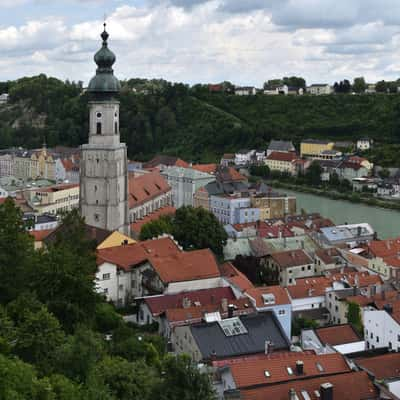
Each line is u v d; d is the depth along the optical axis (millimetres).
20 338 98188
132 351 120000
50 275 124125
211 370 113375
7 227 129750
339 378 106375
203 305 154500
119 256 177125
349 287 185000
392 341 148125
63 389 81375
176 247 188750
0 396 70875
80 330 103562
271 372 110250
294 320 168375
